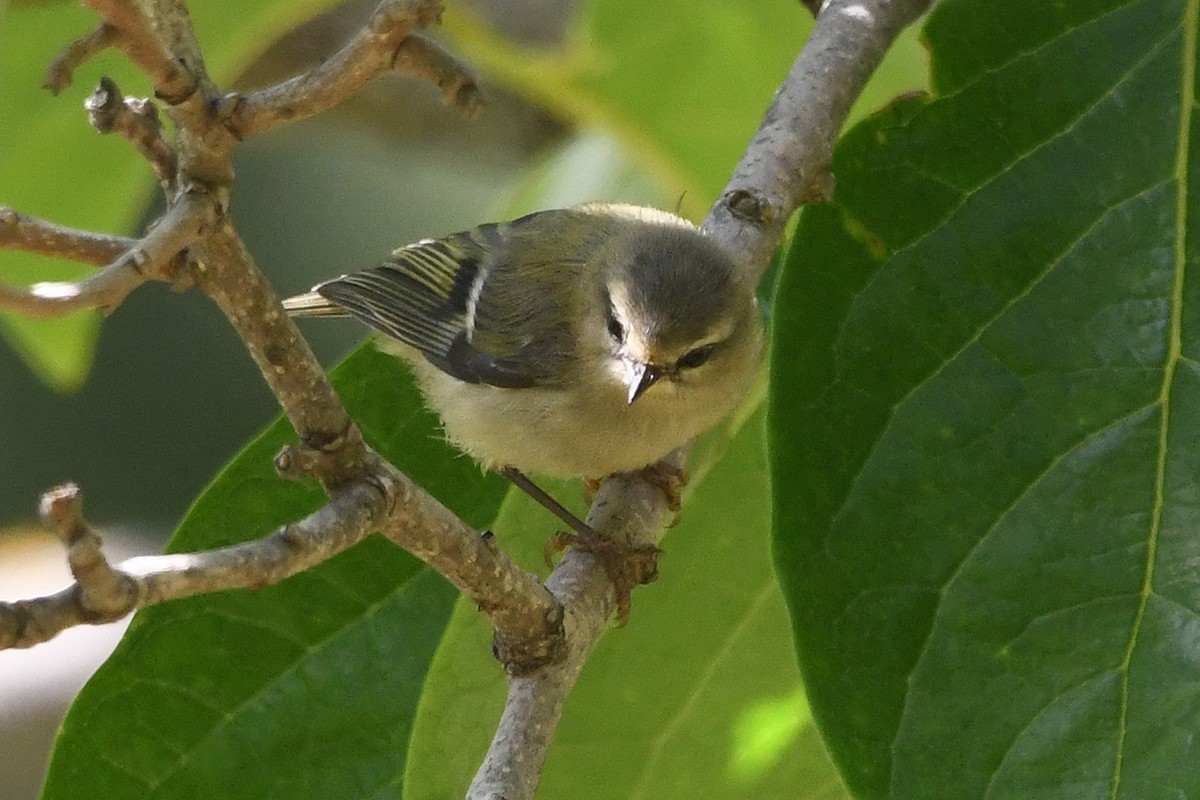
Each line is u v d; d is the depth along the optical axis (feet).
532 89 40.60
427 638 29.32
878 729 22.76
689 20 38.70
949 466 23.70
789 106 27.63
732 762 28.68
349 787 28.99
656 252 29.94
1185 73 24.93
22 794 48.67
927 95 25.25
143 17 15.87
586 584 26.04
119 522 60.95
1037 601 22.99
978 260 24.52
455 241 34.27
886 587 23.31
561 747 28.60
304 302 37.01
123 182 40.55
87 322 40.37
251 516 27.91
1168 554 22.84
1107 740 22.25
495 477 31.14
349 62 17.17
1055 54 25.31
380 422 30.55
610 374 29.14
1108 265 24.23
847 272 24.58
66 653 51.37
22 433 61.31
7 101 38.14
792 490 23.63
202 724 28.86
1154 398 23.52
